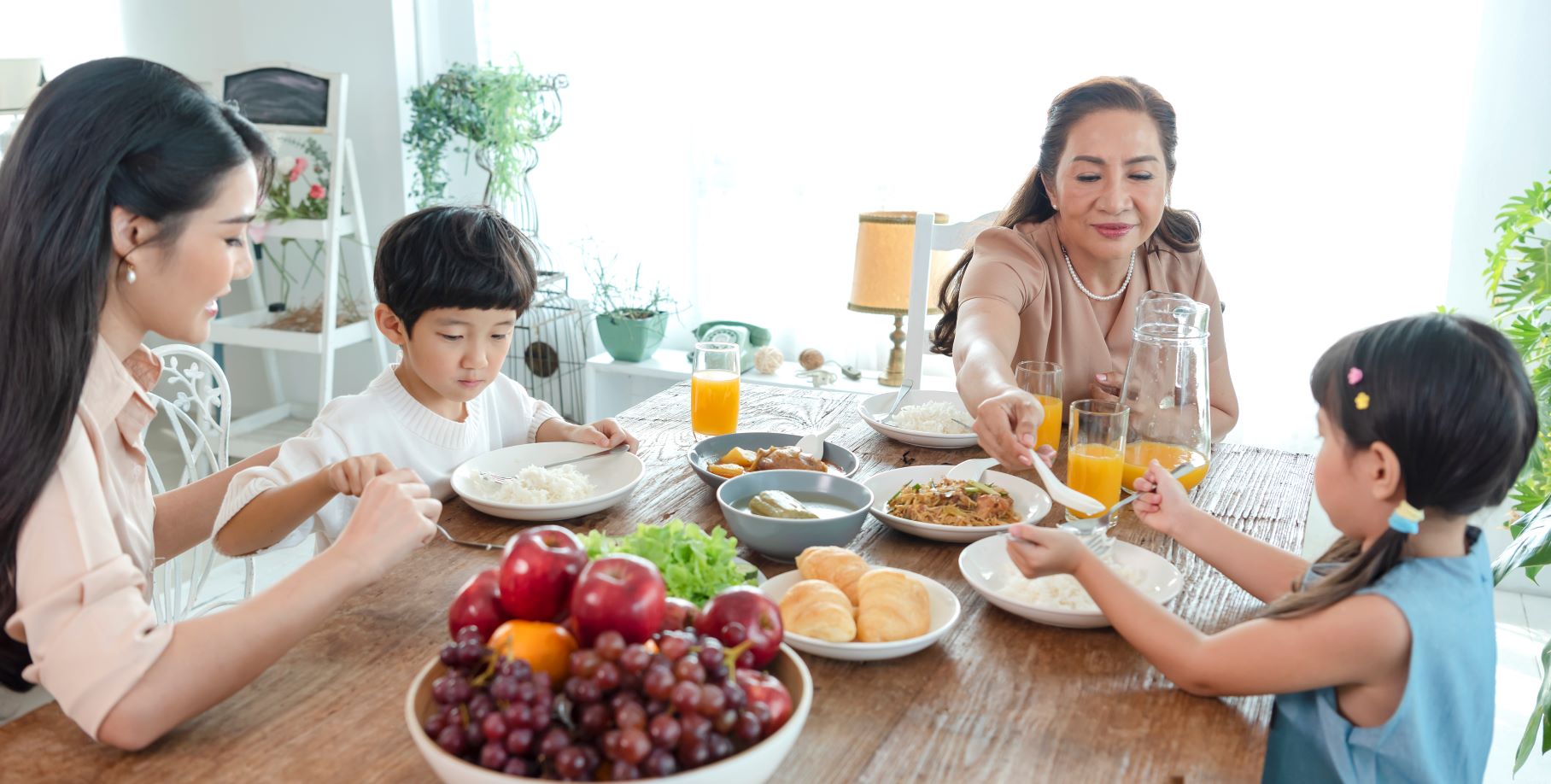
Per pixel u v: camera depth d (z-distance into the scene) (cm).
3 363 89
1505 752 222
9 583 93
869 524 135
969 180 323
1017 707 93
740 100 345
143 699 84
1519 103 263
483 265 142
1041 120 311
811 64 333
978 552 121
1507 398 85
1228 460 166
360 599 112
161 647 86
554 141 372
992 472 144
